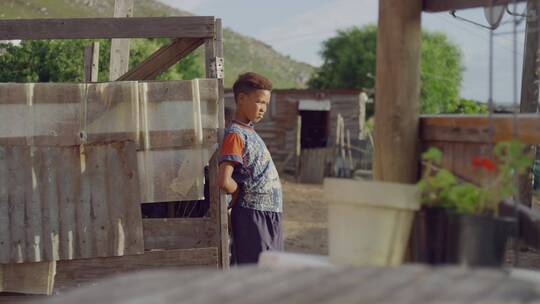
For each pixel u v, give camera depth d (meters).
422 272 2.05
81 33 5.26
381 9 3.15
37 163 5.14
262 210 4.79
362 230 2.47
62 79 14.18
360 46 48.03
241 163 4.73
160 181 5.28
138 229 5.26
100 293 2.00
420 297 1.82
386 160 3.18
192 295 1.90
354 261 2.48
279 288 1.93
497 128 2.79
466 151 2.96
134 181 5.24
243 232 4.77
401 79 3.12
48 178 5.16
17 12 51.38
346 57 47.97
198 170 5.32
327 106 28.69
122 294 1.96
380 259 2.46
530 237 2.49
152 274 2.20
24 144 5.12
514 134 2.60
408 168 3.17
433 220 2.50
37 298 5.24
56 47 14.10
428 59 43.75
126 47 8.64
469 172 2.93
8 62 13.70
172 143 5.27
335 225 2.52
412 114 3.16
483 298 1.82
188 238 5.36
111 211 5.24
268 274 2.08
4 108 5.10
